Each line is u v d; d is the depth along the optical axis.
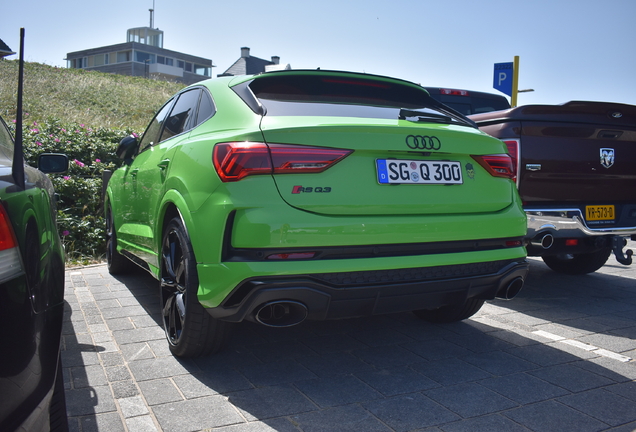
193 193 2.72
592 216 4.61
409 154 2.73
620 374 2.96
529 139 4.31
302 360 3.12
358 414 2.45
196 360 3.09
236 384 2.76
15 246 1.59
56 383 1.95
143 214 3.93
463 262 2.76
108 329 3.63
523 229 3.05
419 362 3.11
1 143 2.35
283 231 2.40
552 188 4.44
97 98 23.94
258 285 2.40
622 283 5.39
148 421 2.35
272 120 2.61
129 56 74.69
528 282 5.42
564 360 3.17
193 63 81.12
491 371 2.98
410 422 2.38
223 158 2.53
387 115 2.95
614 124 4.71
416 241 2.65
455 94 6.91
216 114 2.99
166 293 3.25
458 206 2.82
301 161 2.47
